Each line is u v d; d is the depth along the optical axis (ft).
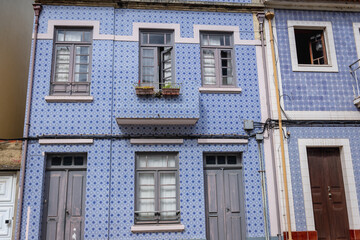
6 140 28.25
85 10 30.94
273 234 28.48
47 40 30.27
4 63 33.19
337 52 32.63
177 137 29.50
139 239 27.45
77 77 30.32
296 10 33.12
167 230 27.73
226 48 32.24
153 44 31.40
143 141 29.04
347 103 31.60
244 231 28.91
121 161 28.71
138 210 28.45
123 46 30.73
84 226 27.53
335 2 33.17
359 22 33.71
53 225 27.55
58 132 28.63
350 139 30.81
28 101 28.84
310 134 30.53
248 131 30.40
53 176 28.45
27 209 27.12
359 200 29.58
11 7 34.88
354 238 28.81
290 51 32.09
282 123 30.40
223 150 29.86
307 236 28.45
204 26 31.94
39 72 29.63
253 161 29.86
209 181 29.68
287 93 31.14
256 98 31.04
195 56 31.27
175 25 31.63
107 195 27.91
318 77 31.83
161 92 28.73
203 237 27.99
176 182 29.22
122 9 31.50
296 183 29.40
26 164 27.86
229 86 31.45
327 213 29.68
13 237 27.04
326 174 30.50
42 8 30.73
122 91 28.43
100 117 29.19
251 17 32.76
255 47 32.17
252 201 29.12
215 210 29.14
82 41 30.83
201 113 30.25
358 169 30.25
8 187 28.07
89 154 28.50
